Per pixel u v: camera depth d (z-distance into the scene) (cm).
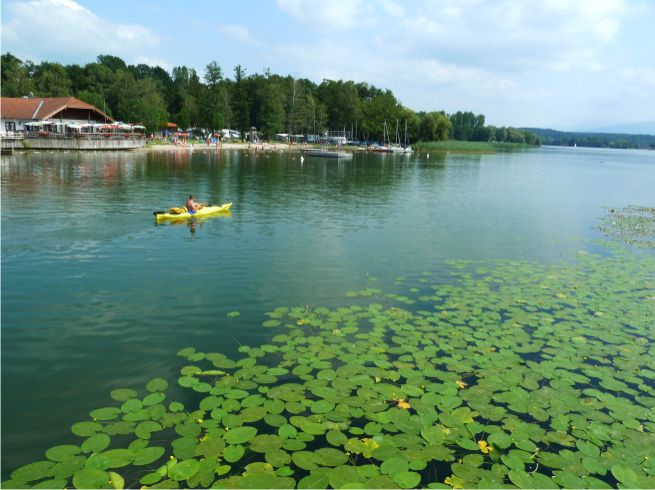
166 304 797
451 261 1143
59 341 646
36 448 418
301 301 825
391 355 616
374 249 1255
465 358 613
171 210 1603
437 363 597
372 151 9000
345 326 709
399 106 11562
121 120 7675
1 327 690
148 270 1002
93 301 806
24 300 805
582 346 662
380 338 668
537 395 529
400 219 1773
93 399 503
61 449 413
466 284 951
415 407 493
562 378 570
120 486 366
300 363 584
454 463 410
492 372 578
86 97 7250
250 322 723
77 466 389
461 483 385
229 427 450
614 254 1262
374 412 484
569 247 1343
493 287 936
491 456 422
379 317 750
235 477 382
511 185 3484
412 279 980
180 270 1007
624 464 418
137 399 500
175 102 10450
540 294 893
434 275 1015
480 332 699
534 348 650
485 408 500
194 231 1420
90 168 3338
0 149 3991
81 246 1195
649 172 6038
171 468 389
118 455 405
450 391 529
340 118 11756
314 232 1462
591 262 1163
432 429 459
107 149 5331
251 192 2450
